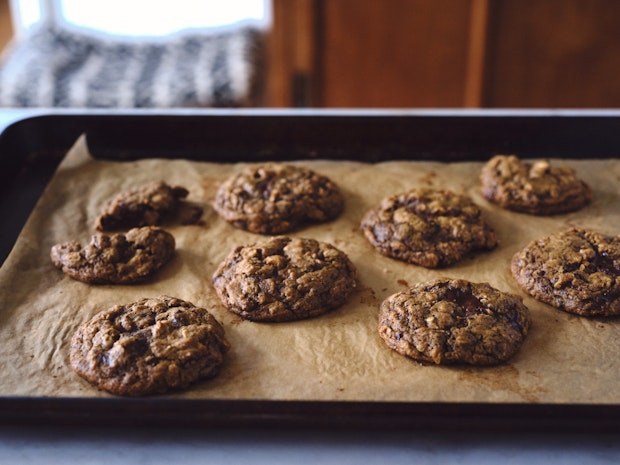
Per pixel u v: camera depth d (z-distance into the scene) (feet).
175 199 1.84
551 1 2.93
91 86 2.93
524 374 1.40
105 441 1.27
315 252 1.64
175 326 1.44
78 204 1.84
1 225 1.77
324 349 1.46
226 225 1.80
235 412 1.25
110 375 1.36
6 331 1.48
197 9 3.62
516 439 1.28
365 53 3.15
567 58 3.05
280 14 3.12
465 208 1.78
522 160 1.99
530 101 3.17
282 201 1.79
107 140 2.01
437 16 3.02
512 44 3.04
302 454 1.25
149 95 2.88
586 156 2.00
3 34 3.96
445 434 1.28
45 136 1.99
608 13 2.94
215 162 1.99
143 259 1.64
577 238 1.69
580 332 1.50
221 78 2.94
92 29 3.39
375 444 1.27
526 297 1.59
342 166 1.97
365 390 1.35
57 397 1.26
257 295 1.54
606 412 1.24
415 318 1.47
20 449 1.26
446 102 3.22
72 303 1.56
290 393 1.35
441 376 1.39
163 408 1.24
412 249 1.69
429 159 2.01
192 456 1.25
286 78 3.26
